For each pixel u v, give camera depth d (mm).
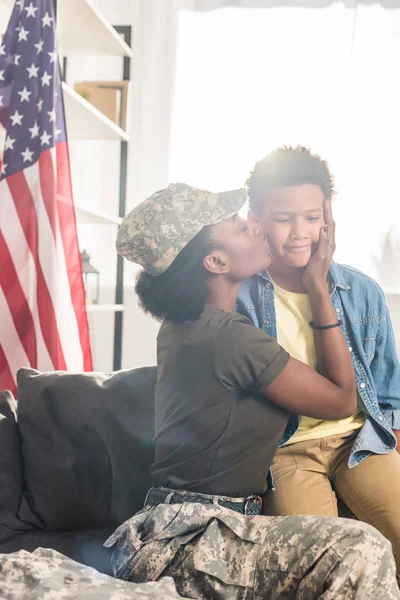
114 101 3629
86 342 2635
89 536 1576
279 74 3938
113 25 3912
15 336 2508
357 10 3846
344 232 3873
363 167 3863
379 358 1562
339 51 3877
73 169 4113
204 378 1272
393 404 1547
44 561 1200
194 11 4012
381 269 3850
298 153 1537
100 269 4141
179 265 1312
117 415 1640
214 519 1201
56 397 1670
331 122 3895
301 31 3906
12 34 2627
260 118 3965
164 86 4066
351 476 1490
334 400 1301
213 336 1277
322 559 1103
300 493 1445
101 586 1108
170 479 1289
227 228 1332
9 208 2539
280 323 1541
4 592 1076
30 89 2572
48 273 2506
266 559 1146
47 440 1651
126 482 1604
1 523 1585
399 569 1404
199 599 1147
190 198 1313
